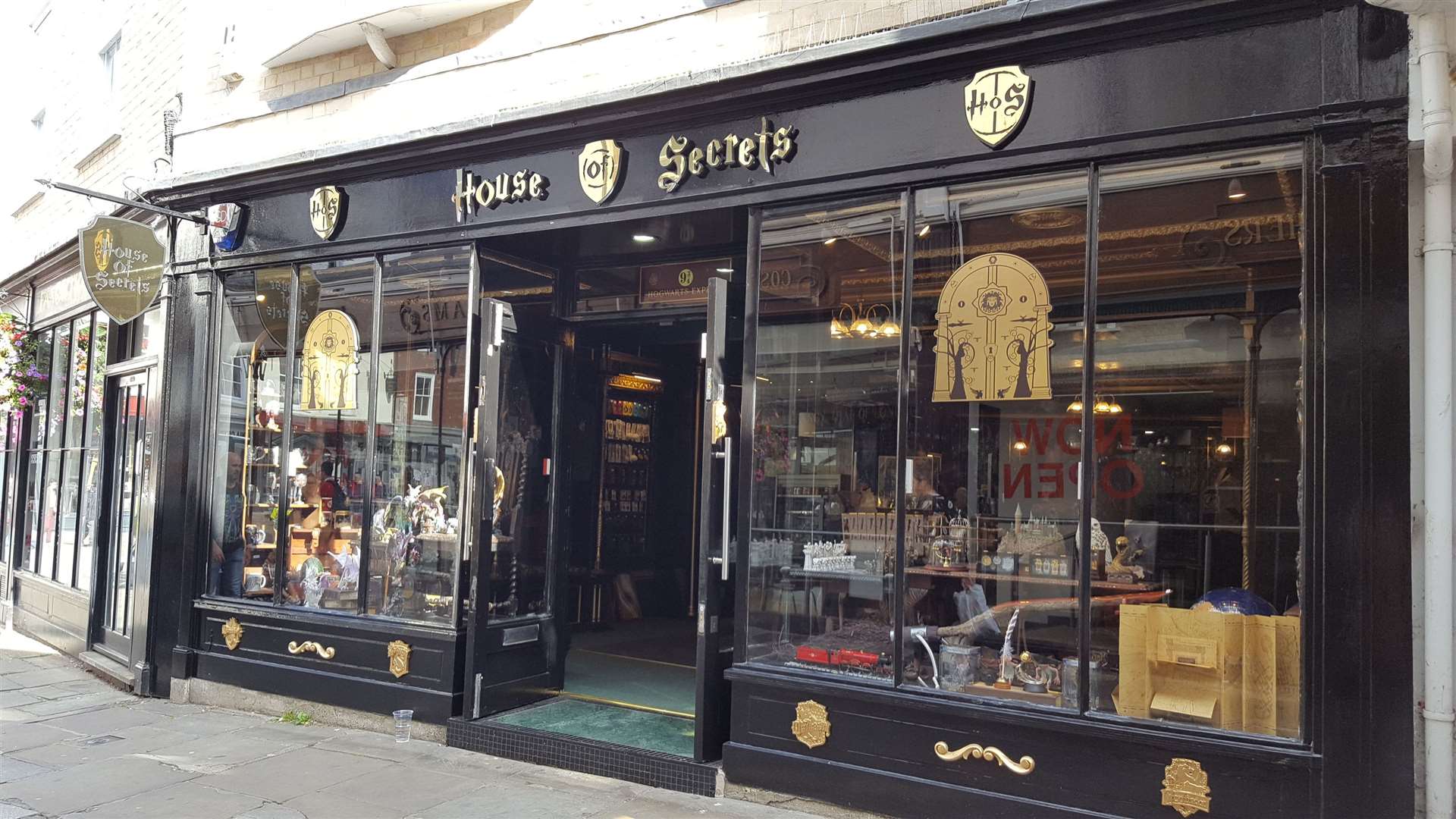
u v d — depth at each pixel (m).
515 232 5.86
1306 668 3.60
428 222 6.22
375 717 6.13
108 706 6.91
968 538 4.54
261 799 4.82
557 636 6.51
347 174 6.51
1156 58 3.96
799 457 4.91
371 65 6.84
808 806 4.58
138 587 7.46
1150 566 4.46
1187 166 3.99
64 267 9.95
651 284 6.56
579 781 5.10
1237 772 3.68
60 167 10.63
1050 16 4.05
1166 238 4.15
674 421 9.61
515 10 6.12
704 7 5.32
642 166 5.38
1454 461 3.45
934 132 4.47
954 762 4.25
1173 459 4.46
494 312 6.04
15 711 6.75
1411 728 3.41
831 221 4.83
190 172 7.53
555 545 6.58
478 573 5.85
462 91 6.29
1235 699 3.84
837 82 4.66
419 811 4.62
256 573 6.93
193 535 7.13
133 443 8.26
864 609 4.70
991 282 4.47
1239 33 3.80
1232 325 4.29
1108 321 4.37
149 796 4.87
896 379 4.69
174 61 8.21
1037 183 4.31
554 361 6.72
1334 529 3.56
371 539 6.38
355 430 6.56
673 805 4.69
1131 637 4.09
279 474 6.89
